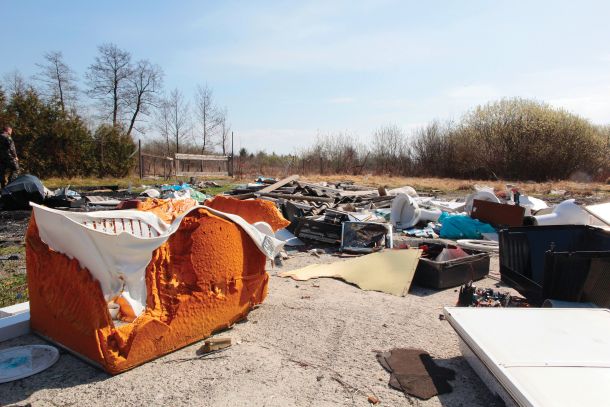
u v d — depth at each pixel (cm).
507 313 341
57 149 2380
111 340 318
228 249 390
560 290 388
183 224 364
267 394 295
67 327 338
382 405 285
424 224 969
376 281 538
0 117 2231
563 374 256
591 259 378
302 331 397
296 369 329
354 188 1688
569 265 380
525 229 494
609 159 3116
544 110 3172
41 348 347
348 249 722
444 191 1997
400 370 328
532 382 248
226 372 322
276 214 511
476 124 3325
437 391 299
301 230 807
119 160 2616
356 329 404
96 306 310
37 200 1105
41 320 366
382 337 387
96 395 290
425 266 538
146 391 296
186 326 356
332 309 454
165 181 2189
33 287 364
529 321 326
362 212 1027
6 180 1335
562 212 818
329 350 361
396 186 2167
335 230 775
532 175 3077
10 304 471
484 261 580
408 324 418
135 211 364
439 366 336
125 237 308
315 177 2625
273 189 1305
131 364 321
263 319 423
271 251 433
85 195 1378
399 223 966
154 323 329
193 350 356
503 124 3216
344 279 557
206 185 1945
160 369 325
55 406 278
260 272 438
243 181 2347
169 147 3759
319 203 1134
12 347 350
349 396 295
